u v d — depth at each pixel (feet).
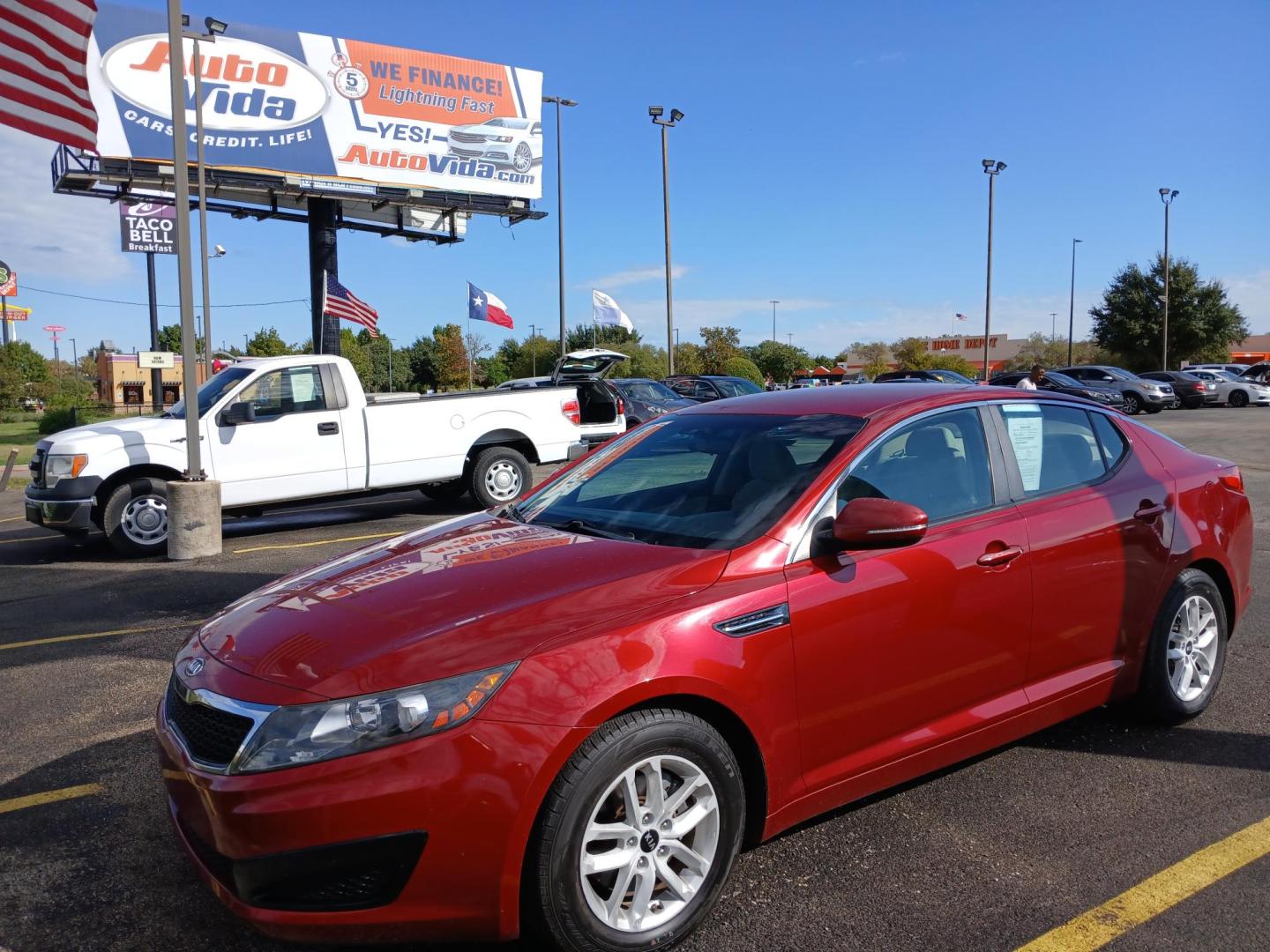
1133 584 12.85
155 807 12.00
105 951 8.98
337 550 29.32
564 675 8.08
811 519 10.09
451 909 7.72
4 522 39.47
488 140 83.87
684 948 8.83
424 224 88.48
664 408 69.10
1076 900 9.52
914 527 9.48
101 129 67.21
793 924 9.18
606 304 92.63
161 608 22.44
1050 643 11.86
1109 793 11.85
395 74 78.89
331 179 76.64
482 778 7.67
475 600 8.94
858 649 9.89
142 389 255.29
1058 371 112.27
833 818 11.33
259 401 31.40
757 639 9.11
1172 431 75.36
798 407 12.47
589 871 8.20
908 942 8.87
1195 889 9.68
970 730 11.04
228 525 35.47
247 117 72.64
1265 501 35.37
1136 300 191.11
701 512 10.75
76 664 18.06
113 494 29.04
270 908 7.64
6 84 26.50
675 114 96.32
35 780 12.84
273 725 7.82
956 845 10.61
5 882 10.23
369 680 7.90
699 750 8.71
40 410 200.64
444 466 34.58
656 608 8.80
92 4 27.66
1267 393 117.50
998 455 12.03
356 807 7.50
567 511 12.02
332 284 68.03
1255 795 11.76
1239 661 16.99
